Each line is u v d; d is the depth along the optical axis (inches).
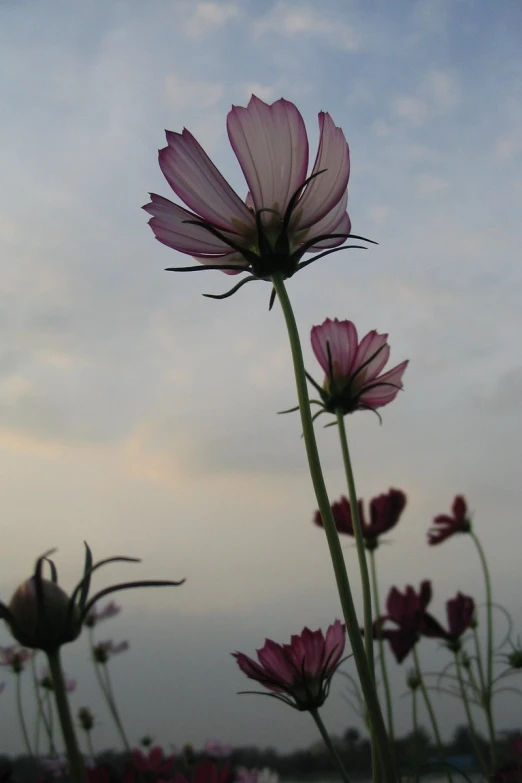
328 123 13.5
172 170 13.4
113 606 28.7
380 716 11.2
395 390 17.3
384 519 21.3
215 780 14.0
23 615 10.1
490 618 21.2
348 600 11.4
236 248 13.1
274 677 13.9
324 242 13.8
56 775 17.0
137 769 14.6
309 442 11.9
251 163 13.3
